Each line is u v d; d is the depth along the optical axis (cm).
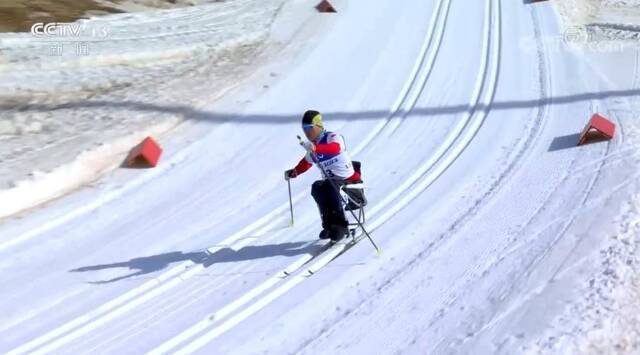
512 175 1462
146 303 1069
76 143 1592
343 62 2259
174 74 2141
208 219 1348
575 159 1513
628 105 1847
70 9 2655
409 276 1109
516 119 1781
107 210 1387
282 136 1741
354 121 1820
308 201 1411
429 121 1802
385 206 1369
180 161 1606
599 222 1226
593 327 934
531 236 1202
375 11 2797
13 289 1111
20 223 1320
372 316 1007
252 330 988
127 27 2528
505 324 954
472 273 1104
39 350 958
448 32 2544
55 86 1989
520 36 2498
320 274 1131
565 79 2070
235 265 1175
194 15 2773
